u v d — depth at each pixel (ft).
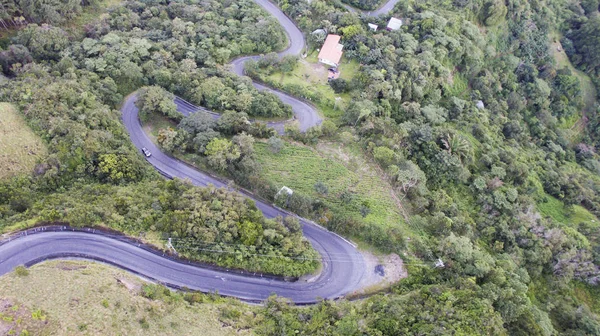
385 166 268.82
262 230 213.87
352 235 235.61
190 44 347.97
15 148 225.56
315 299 209.05
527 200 297.33
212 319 175.94
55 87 254.27
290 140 285.43
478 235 264.31
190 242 203.51
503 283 215.31
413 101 333.83
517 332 201.77
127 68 303.89
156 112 294.87
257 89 323.98
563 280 270.87
